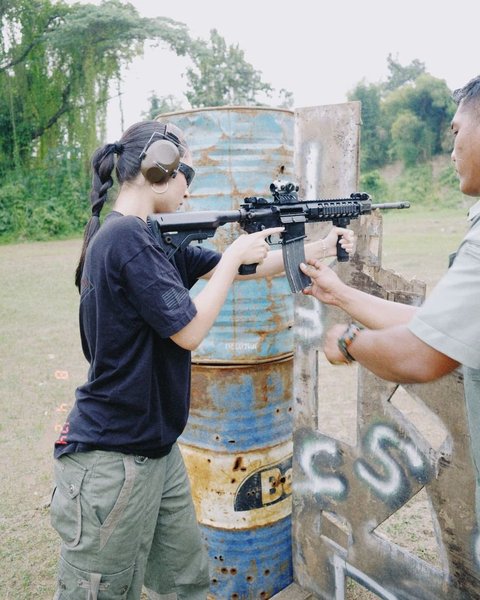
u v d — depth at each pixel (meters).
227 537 2.56
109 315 1.60
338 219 2.02
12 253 17.72
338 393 5.27
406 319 1.51
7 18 21.92
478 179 1.36
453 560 1.87
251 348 2.43
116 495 1.65
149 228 1.66
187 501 1.95
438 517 1.89
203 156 2.37
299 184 2.22
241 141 2.35
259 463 2.53
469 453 1.77
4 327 7.93
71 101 23.16
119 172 1.73
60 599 1.74
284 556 2.63
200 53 25.58
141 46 23.78
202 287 2.51
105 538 1.65
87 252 1.66
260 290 2.40
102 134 23.94
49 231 22.41
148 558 2.00
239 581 2.59
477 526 1.78
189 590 2.01
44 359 6.42
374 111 35.09
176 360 1.72
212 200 2.39
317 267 1.63
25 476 3.84
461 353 1.20
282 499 2.59
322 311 2.19
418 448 1.92
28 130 23.14
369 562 2.15
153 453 1.71
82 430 1.67
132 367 1.63
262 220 1.87
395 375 1.33
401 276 1.97
